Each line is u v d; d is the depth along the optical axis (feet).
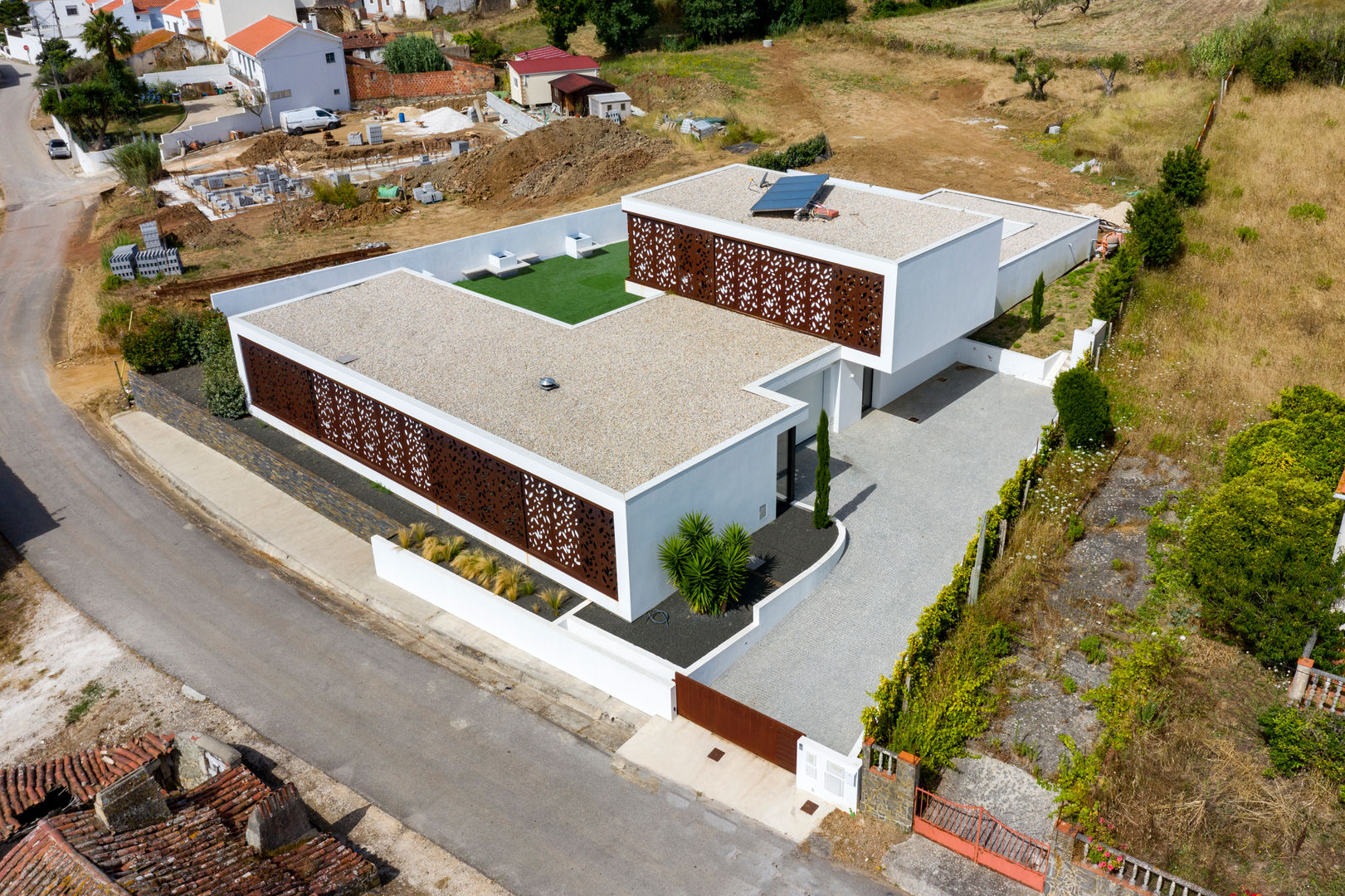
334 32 303.68
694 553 67.97
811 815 56.13
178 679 70.90
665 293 103.81
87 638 75.92
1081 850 47.55
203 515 92.07
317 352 88.69
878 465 88.38
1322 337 98.58
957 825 53.21
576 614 69.62
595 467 68.59
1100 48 195.42
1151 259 114.11
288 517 89.56
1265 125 146.61
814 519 78.02
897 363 87.86
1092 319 103.35
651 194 105.40
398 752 62.90
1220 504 64.64
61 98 233.35
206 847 51.90
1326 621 58.39
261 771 61.72
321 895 49.67
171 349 110.63
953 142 166.20
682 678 61.72
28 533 90.17
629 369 84.58
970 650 63.93
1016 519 76.69
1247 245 118.52
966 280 93.71
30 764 64.23
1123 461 85.40
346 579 80.28
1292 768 53.67
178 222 163.43
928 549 77.05
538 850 55.21
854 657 66.90
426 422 76.89
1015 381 102.37
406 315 96.99
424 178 178.19
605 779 59.72
